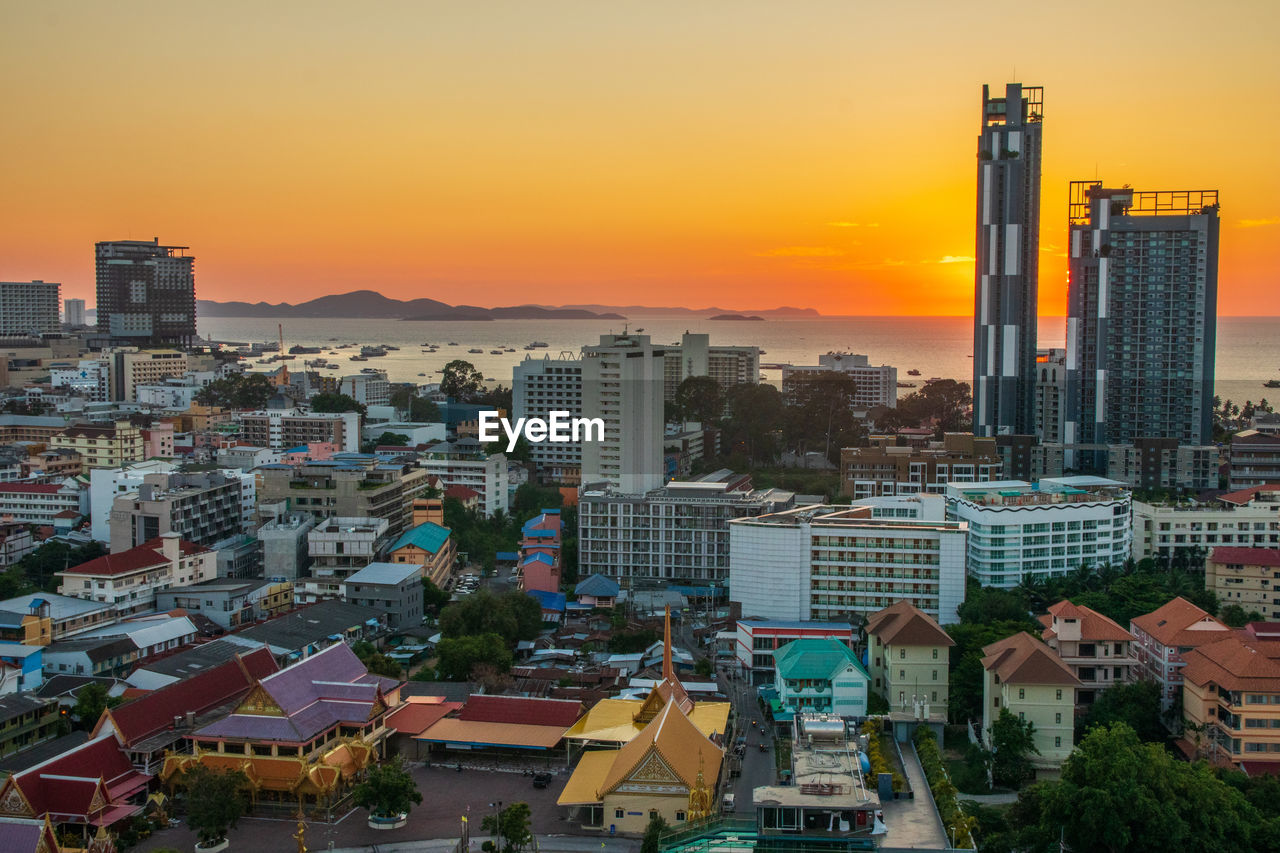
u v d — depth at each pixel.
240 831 173.88
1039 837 162.38
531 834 172.50
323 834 172.75
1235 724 185.88
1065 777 169.50
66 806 168.75
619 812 174.62
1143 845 158.62
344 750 186.50
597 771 187.38
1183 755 193.50
